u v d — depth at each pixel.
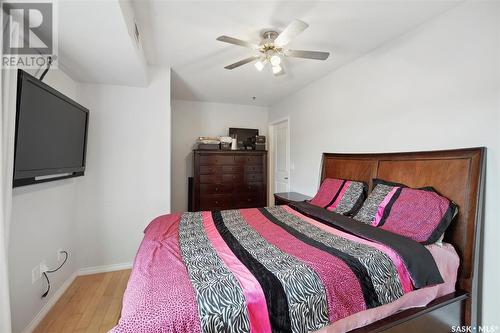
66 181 2.30
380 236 1.54
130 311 0.86
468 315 1.50
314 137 3.31
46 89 1.62
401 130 2.07
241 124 4.83
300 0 1.61
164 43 2.21
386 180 2.14
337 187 2.57
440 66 1.77
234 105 4.78
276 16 1.80
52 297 2.04
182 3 1.64
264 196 4.38
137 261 1.34
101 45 1.74
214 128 4.65
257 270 1.14
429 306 1.38
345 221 1.90
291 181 3.98
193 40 2.16
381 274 1.25
